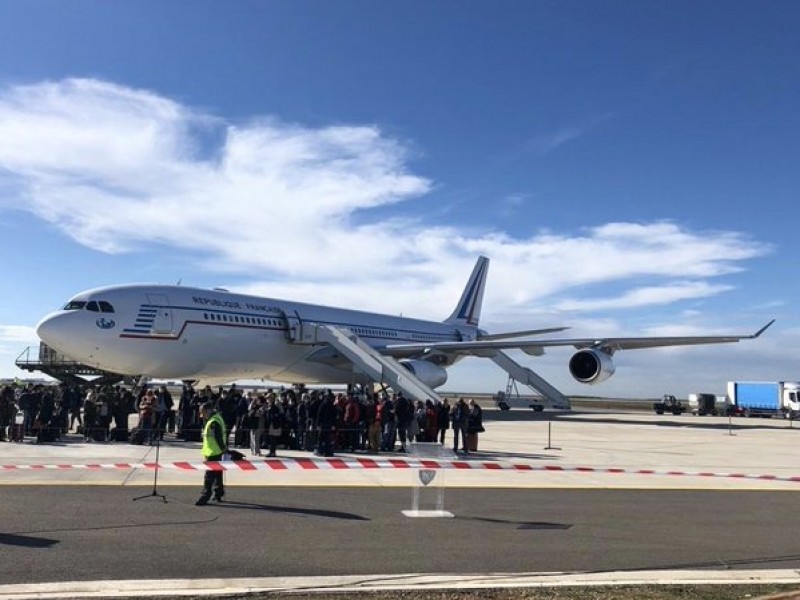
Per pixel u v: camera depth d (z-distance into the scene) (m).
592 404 119.12
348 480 14.86
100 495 12.15
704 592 7.12
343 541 9.23
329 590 6.95
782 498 13.93
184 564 7.87
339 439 21.75
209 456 11.97
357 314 40.94
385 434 21.69
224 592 6.79
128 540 8.94
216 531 9.61
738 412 67.12
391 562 8.21
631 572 7.98
